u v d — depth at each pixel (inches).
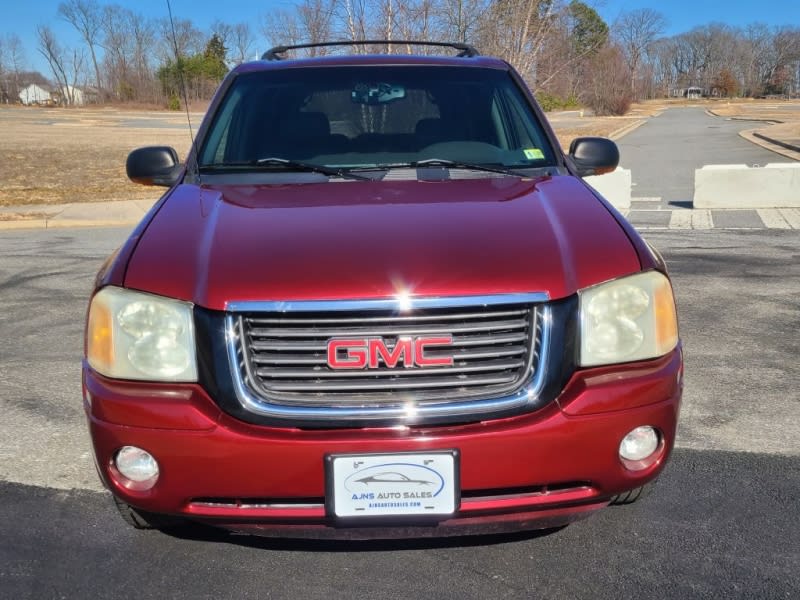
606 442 92.7
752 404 161.3
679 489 126.1
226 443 89.9
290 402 90.8
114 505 124.6
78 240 393.4
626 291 96.6
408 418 90.3
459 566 106.7
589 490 95.7
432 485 90.2
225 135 142.7
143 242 104.2
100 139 1195.3
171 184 138.4
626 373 95.1
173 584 104.1
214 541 113.5
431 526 95.6
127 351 94.6
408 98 147.8
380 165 134.1
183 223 108.1
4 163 828.0
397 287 91.2
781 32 4441.4
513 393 91.8
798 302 236.7
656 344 97.5
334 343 90.6
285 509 93.0
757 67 4539.9
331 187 122.7
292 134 141.9
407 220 105.3
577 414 91.6
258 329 91.7
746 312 227.1
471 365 91.7
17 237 408.5
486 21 644.7
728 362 186.5
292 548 111.1
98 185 640.4
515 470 91.2
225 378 91.2
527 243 99.0
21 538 115.4
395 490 90.4
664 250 319.3
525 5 664.4
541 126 146.3
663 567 105.4
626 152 895.1
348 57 158.9
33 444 147.8
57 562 109.2
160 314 94.1
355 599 100.4
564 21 706.2
